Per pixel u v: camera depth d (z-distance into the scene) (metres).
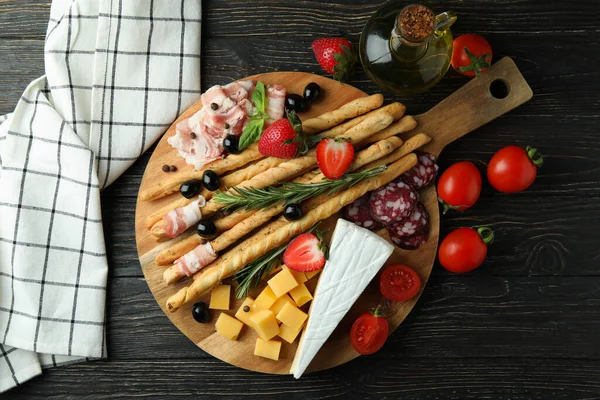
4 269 0.67
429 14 0.57
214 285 0.64
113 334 0.69
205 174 0.64
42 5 0.69
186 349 0.69
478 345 0.69
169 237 0.66
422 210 0.66
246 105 0.65
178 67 0.67
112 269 0.68
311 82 0.67
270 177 0.64
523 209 0.68
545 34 0.68
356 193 0.64
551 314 0.69
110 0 0.66
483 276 0.69
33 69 0.69
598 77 0.69
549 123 0.69
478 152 0.68
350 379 0.69
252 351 0.66
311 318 0.64
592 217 0.69
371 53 0.62
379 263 0.63
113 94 0.67
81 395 0.69
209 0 0.69
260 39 0.69
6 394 0.69
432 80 0.63
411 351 0.69
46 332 0.67
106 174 0.67
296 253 0.64
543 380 0.69
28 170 0.67
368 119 0.64
